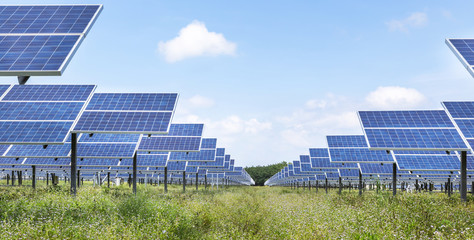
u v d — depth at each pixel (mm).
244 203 25500
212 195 35281
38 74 12984
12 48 14266
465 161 24922
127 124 24109
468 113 25562
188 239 13164
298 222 15406
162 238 12359
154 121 24609
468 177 46281
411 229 13875
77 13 16266
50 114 23766
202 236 13641
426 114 28484
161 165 39125
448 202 23266
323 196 33250
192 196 29422
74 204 18031
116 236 11836
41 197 20297
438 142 25281
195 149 34344
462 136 24062
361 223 14781
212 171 65625
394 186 33500
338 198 27719
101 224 13594
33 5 16938
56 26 15383
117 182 60906
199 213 18375
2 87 26750
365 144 38375
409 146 25453
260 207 22281
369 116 28906
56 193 22281
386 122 28172
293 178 85250
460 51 17828
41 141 21562
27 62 13320
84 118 24250
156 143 35531
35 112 23906
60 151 30625
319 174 61156
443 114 28266
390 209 18453
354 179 56500
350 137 40062
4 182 63875
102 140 31469
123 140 31125
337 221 15164
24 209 16062
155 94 27641
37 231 11680
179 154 47688
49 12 16344
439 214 16812
